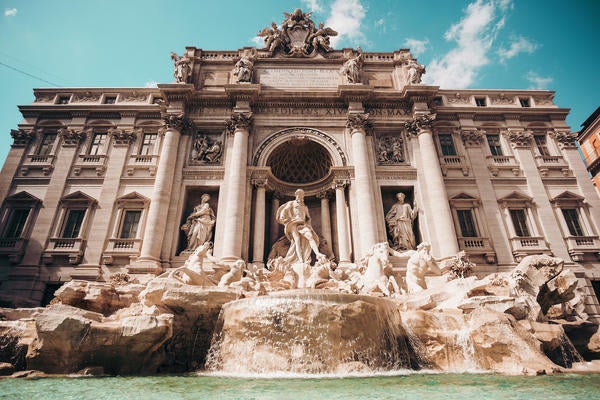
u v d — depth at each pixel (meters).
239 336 10.83
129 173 25.94
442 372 9.67
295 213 19.86
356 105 26.88
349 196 24.66
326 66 29.41
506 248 23.92
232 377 9.03
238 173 23.91
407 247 22.98
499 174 26.67
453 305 12.81
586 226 24.88
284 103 27.36
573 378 8.01
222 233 22.78
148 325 10.04
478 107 28.72
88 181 25.81
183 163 25.27
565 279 14.63
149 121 27.98
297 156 28.14
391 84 29.20
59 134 27.52
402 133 27.19
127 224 24.45
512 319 10.74
